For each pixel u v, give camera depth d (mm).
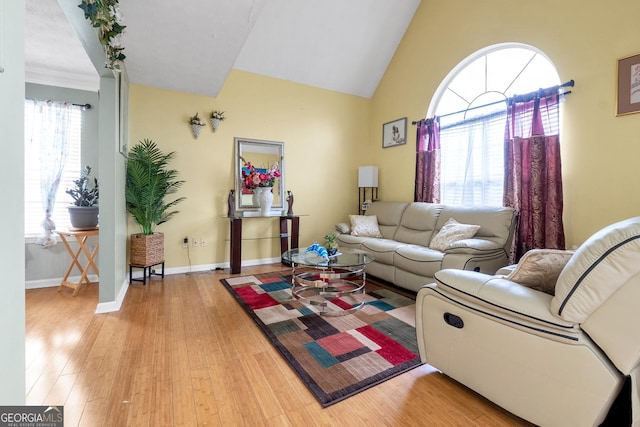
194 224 3908
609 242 1043
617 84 2400
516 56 3205
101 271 2564
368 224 4168
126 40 2625
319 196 4793
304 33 4000
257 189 4102
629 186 2363
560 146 2764
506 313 1295
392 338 2137
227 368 1754
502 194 3307
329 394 1524
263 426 1314
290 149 4520
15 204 800
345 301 2879
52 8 2260
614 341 1058
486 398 1459
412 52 4363
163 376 1669
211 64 3062
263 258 4391
